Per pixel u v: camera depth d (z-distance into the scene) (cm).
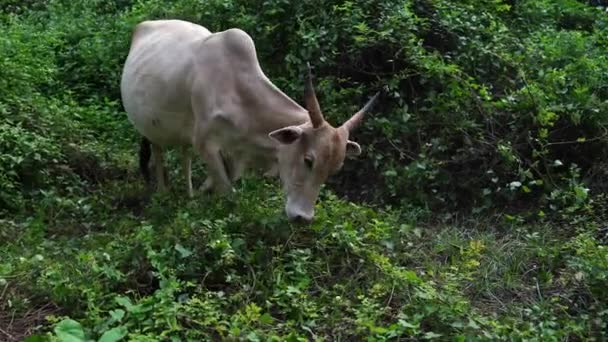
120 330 414
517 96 674
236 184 599
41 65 826
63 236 576
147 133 635
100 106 819
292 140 518
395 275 491
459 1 803
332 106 700
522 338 441
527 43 774
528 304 504
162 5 874
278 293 471
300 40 732
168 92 596
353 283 496
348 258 518
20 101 722
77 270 483
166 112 604
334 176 690
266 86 568
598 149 665
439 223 626
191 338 430
